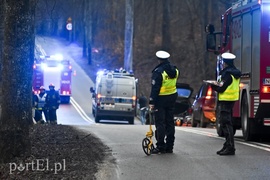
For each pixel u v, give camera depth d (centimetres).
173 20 11569
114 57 11006
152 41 11425
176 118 5334
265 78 2394
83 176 1619
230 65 2053
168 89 2005
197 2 11594
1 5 2530
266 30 2395
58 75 6994
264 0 2402
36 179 1605
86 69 10156
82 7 12388
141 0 11862
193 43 11244
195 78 10712
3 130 1825
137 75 10581
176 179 1590
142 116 5484
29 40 1831
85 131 3053
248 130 2578
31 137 2455
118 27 11756
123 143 2402
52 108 4266
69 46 12050
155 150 2050
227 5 9388
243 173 1667
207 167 1772
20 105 1834
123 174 1658
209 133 3084
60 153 2017
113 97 5419
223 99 2025
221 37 3152
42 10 4312
